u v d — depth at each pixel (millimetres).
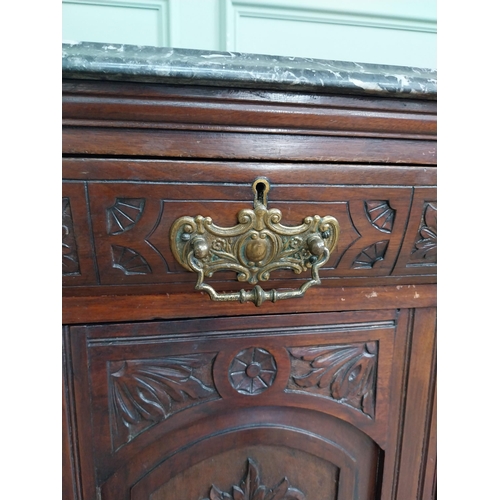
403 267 409
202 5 616
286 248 357
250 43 641
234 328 409
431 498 506
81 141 304
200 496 446
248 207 339
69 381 385
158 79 285
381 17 672
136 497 428
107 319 382
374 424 468
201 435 433
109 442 406
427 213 378
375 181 355
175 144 315
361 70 337
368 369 450
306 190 345
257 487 456
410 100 334
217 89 301
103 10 593
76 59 273
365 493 494
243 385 424
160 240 340
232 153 323
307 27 654
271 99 309
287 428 452
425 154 360
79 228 326
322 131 331
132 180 317
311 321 423
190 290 386
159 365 402
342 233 368
